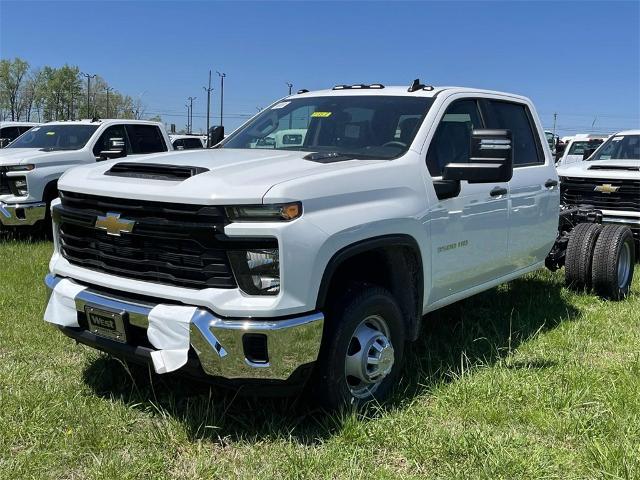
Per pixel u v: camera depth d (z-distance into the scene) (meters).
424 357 4.62
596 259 6.62
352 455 3.27
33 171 9.58
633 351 5.01
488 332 5.29
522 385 4.13
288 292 3.21
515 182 5.20
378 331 3.86
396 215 3.81
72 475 3.11
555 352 4.91
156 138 12.24
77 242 3.88
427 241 4.14
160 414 3.68
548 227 5.87
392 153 4.22
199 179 3.35
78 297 3.65
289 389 3.38
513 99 5.59
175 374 3.58
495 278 5.18
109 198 3.55
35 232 10.12
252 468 3.18
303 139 4.69
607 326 5.68
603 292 6.73
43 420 3.54
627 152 10.62
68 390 3.97
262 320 3.20
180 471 3.16
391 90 4.87
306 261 3.25
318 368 3.54
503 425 3.70
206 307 3.24
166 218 3.34
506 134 3.92
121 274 3.59
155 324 3.31
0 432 3.42
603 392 4.08
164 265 3.39
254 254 3.21
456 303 5.98
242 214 3.20
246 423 3.62
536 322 5.75
